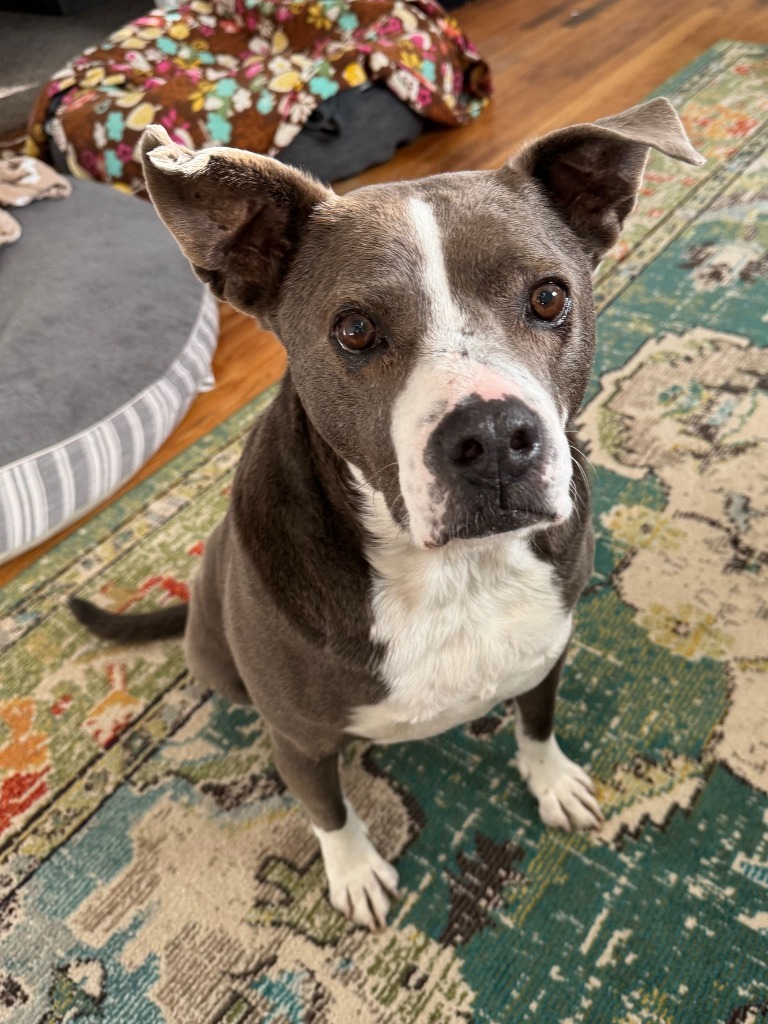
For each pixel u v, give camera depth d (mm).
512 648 418
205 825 558
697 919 478
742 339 832
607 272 933
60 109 1227
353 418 352
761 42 1312
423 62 1206
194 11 1407
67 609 708
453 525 309
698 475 717
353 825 503
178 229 352
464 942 486
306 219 369
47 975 500
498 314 329
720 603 626
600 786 543
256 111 1120
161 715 624
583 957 472
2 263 894
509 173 370
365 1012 466
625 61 1360
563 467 320
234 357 949
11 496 694
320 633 388
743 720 561
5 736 625
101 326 792
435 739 583
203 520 763
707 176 1037
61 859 551
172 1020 476
